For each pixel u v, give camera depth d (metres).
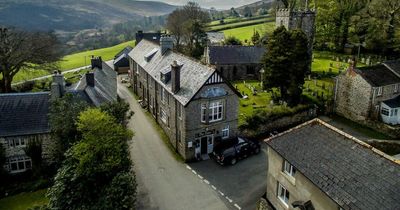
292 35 46.34
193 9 100.88
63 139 28.75
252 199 28.64
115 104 31.42
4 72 52.19
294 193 23.08
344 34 83.50
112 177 25.69
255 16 155.62
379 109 46.97
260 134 40.78
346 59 75.69
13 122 31.45
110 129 26.70
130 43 132.88
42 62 55.16
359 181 18.97
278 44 46.66
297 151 23.34
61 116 28.59
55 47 60.00
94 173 25.34
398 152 37.72
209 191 29.80
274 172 25.41
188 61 38.69
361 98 45.97
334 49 85.94
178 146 36.59
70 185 25.28
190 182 31.16
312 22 62.19
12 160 31.62
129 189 24.52
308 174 21.16
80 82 41.59
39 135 31.56
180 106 34.78
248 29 119.81
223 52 65.62
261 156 35.97
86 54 113.06
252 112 45.19
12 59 51.91
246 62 65.44
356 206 17.80
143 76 50.78
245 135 39.41
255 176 32.06
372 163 19.64
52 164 31.58
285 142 24.62
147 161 34.91
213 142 36.25
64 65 89.31
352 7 83.69
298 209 22.61
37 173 31.47
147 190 29.88
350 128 45.12
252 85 59.53
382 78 46.47
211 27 125.69
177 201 28.39
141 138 40.16
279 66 46.72
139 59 54.31
